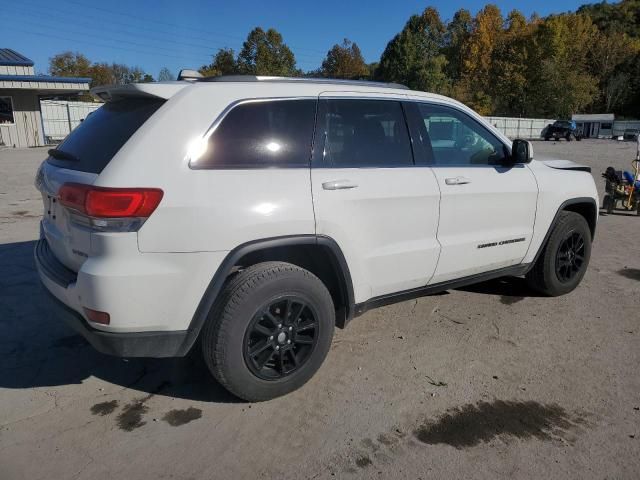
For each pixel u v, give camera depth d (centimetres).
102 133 302
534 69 7475
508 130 5431
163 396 321
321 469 257
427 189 361
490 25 8112
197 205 272
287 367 316
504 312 452
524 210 429
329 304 322
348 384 333
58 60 7675
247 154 297
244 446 273
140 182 262
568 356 373
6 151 2147
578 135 4831
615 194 933
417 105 378
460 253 388
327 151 327
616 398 319
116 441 277
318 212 308
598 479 250
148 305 268
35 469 254
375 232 340
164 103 286
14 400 314
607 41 8606
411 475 253
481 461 262
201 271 276
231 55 7281
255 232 287
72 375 345
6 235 699
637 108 8306
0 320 424
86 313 271
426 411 305
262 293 292
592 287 518
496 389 329
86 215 262
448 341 396
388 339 398
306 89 328
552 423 294
